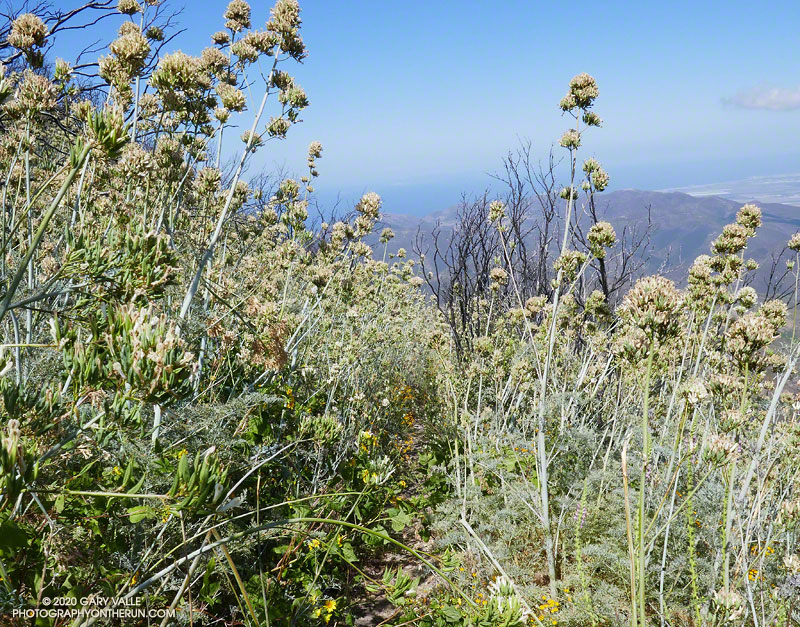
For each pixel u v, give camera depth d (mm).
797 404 3074
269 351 2928
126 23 4027
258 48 3551
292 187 4738
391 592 2924
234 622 2396
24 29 2977
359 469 3879
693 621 2830
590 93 3855
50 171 3238
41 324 2492
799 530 2697
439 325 7305
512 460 4492
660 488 3615
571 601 3189
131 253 1293
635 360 1702
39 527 1601
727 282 4199
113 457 1752
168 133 3135
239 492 2754
